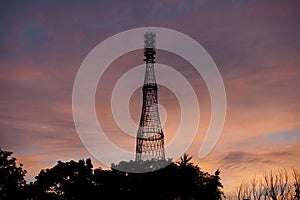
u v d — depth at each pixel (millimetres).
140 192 50719
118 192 51562
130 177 52656
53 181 56250
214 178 52469
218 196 52438
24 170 56500
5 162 54969
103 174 53500
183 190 50688
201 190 51188
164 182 50469
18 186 55906
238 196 55125
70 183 55062
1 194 53750
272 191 53500
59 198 55781
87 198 53344
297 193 51938
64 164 56656
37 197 55656
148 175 51281
